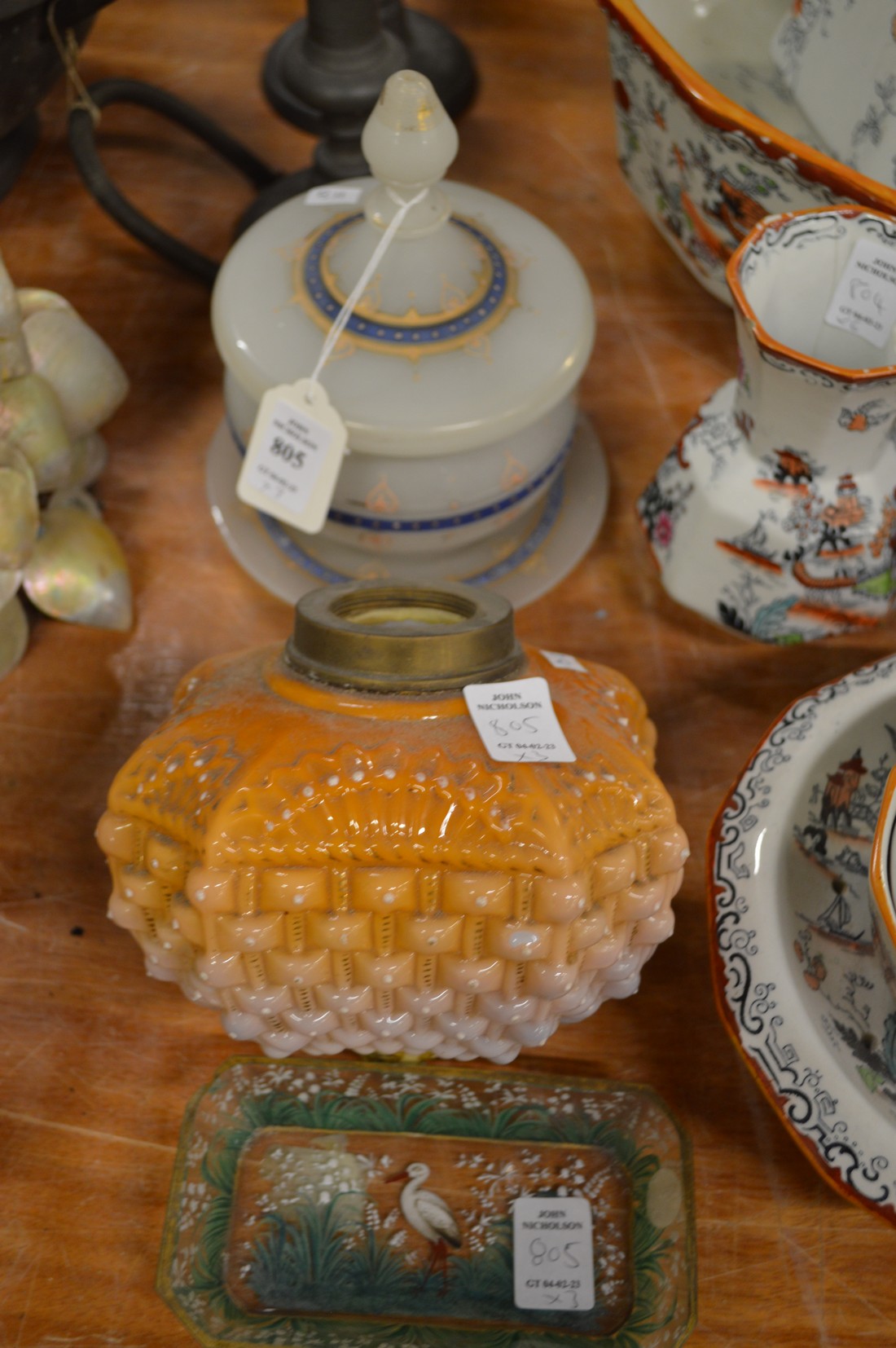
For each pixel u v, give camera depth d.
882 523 0.77
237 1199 0.67
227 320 0.77
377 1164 0.68
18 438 0.77
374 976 0.55
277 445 0.73
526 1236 0.66
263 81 1.14
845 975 0.62
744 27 1.02
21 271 1.07
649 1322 0.63
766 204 0.83
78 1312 0.63
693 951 0.76
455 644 0.57
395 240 0.75
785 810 0.65
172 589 0.91
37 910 0.77
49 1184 0.67
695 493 0.80
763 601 0.81
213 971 0.55
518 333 0.77
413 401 0.73
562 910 0.53
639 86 0.84
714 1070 0.71
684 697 0.86
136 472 0.97
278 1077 0.70
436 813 0.53
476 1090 0.70
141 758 0.58
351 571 0.89
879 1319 0.64
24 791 0.82
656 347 1.04
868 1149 0.56
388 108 0.70
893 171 0.91
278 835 0.53
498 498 0.80
